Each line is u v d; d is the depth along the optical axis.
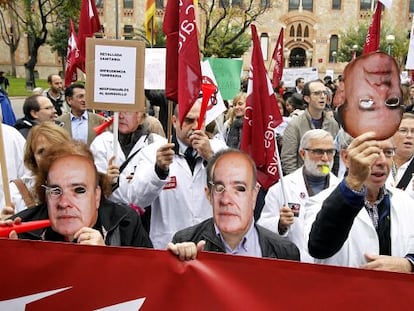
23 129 6.37
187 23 3.46
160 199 3.94
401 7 51.78
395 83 2.53
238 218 2.53
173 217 3.95
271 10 56.84
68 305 2.22
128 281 2.21
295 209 3.85
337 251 2.60
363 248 2.80
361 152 2.38
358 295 2.12
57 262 2.21
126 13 53.66
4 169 2.77
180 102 3.47
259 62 3.63
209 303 2.19
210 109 4.99
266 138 3.66
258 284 2.16
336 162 5.23
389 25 49.28
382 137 2.55
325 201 2.51
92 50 3.62
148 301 2.21
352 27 49.78
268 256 2.66
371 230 2.81
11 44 45.56
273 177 3.67
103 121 6.78
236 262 2.17
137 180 3.73
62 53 41.09
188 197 3.95
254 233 2.70
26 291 2.22
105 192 2.80
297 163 6.37
